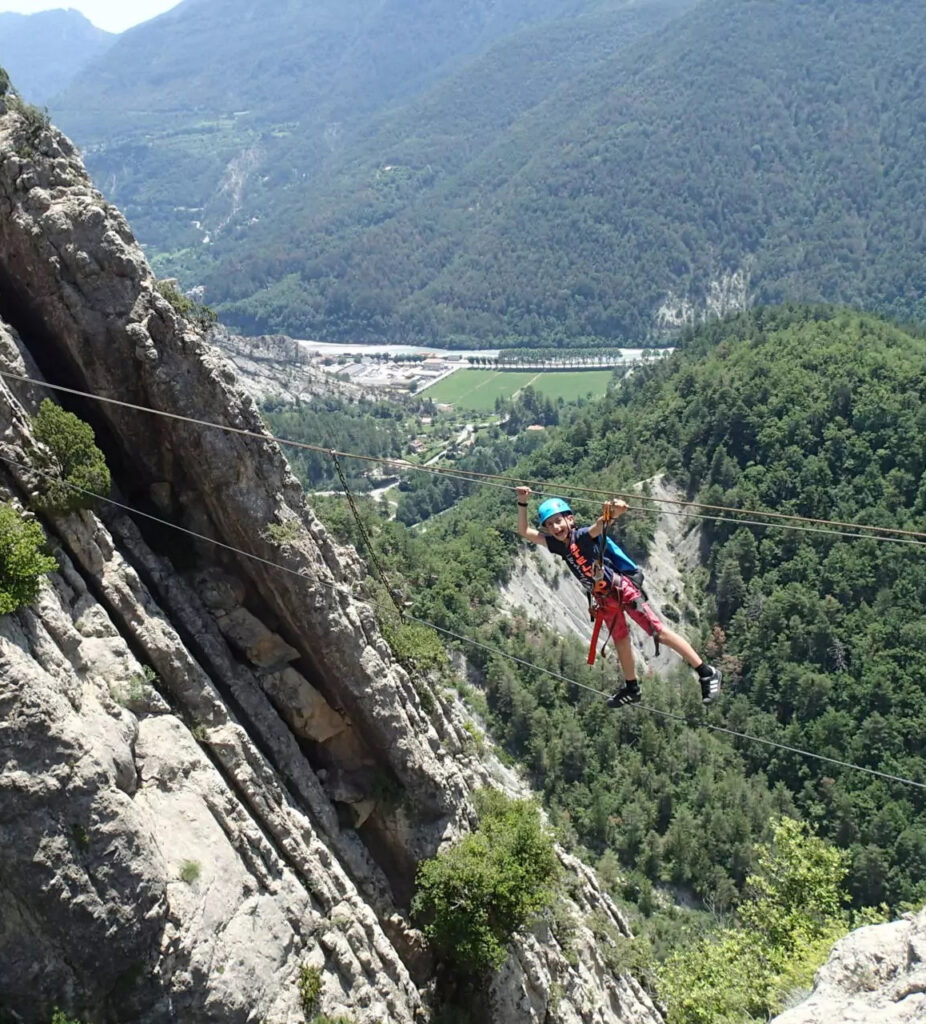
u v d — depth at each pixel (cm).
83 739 2139
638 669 11162
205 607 3064
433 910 3209
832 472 13838
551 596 12112
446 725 3972
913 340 15938
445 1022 3041
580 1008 3672
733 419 14725
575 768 9056
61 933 2078
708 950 4309
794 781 10300
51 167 2841
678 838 8562
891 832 9219
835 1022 1252
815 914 4306
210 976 2303
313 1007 2508
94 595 2658
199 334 3045
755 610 12319
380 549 9475
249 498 2981
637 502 14512
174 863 2347
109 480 2731
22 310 2902
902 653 11106
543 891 3353
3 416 2519
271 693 3111
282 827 2755
